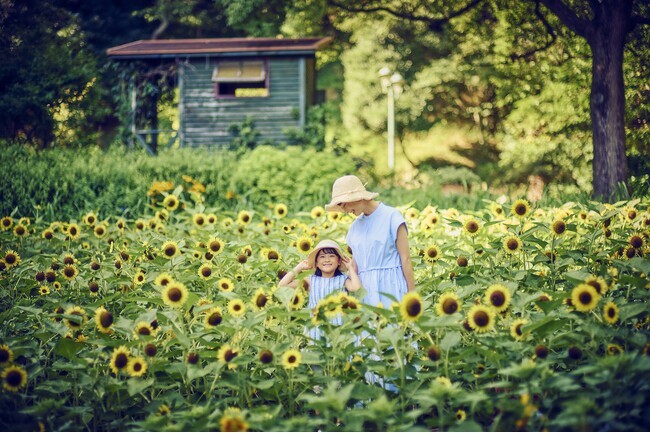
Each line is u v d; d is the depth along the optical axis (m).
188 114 14.92
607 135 9.98
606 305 3.00
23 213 9.10
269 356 2.96
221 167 10.89
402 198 10.30
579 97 14.87
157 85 15.24
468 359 3.12
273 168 10.52
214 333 3.44
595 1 10.18
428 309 3.81
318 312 3.03
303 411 3.17
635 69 12.31
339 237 5.99
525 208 4.39
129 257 4.75
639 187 9.77
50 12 16.83
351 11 14.04
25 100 15.17
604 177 9.98
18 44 15.97
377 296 3.83
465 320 3.17
